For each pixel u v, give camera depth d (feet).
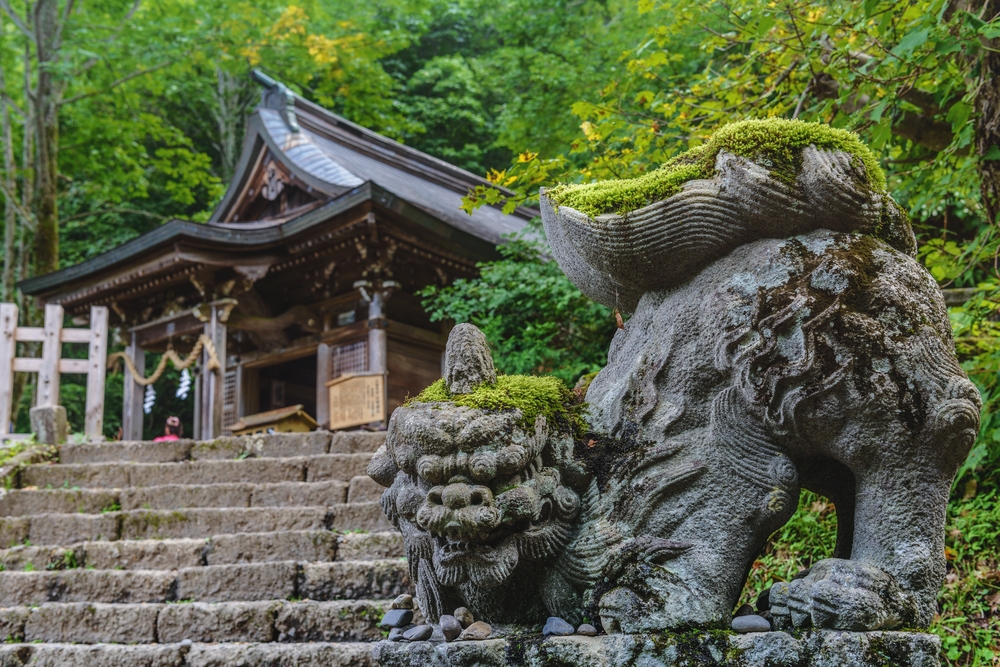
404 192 40.52
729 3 14.64
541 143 37.40
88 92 47.96
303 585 16.46
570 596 7.32
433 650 7.26
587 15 45.85
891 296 6.93
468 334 7.77
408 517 7.39
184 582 16.90
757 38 14.06
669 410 7.47
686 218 7.57
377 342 35.76
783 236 7.48
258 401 43.34
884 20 11.90
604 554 7.13
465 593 7.64
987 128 13.03
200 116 69.92
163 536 19.60
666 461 7.32
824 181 7.25
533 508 7.02
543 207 8.80
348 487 20.70
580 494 7.58
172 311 36.86
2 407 27.66
